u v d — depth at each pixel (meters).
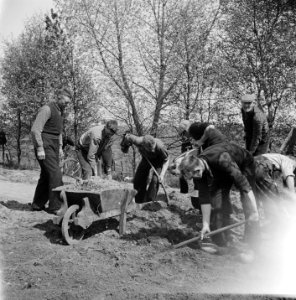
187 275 4.49
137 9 18.75
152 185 7.48
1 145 23.48
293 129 6.88
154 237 5.74
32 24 18.20
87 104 18.66
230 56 17.92
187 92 18.84
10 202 7.90
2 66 18.59
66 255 5.02
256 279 4.41
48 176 7.03
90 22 18.23
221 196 5.32
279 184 6.14
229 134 18.09
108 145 8.33
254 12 17.22
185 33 18.45
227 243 5.46
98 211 5.54
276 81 17.05
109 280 4.31
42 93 18.09
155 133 19.50
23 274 4.40
